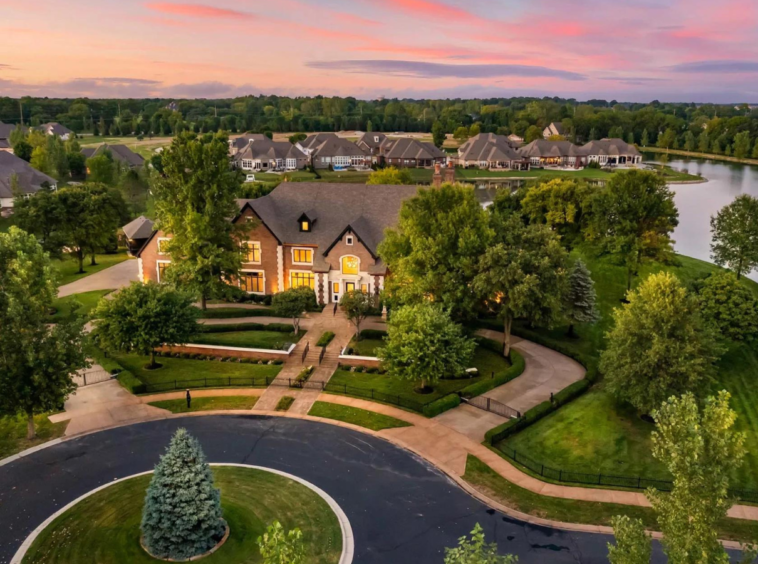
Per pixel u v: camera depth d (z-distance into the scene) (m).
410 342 46.31
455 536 30.95
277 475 36.34
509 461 38.72
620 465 39.00
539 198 90.44
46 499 33.56
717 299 56.84
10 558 28.73
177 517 28.19
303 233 70.19
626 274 83.38
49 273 51.19
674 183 185.25
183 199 62.94
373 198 72.06
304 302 58.22
